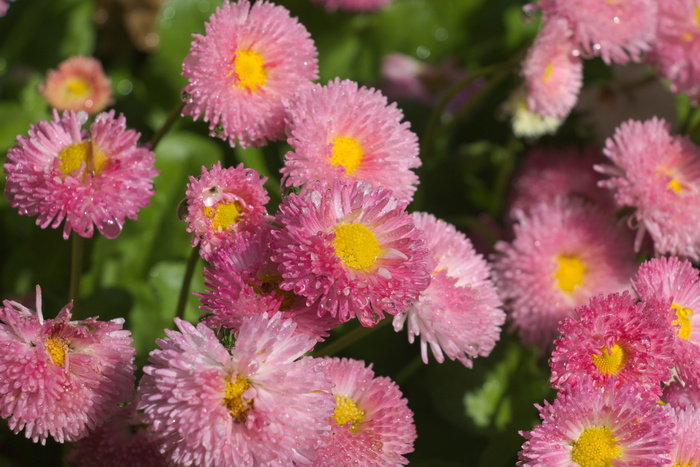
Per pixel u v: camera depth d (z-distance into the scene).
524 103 0.75
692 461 0.63
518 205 0.80
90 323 0.62
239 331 0.60
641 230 0.72
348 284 0.61
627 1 0.73
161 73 0.86
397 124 0.66
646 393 0.63
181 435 0.60
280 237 0.61
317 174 0.64
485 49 0.92
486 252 0.81
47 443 0.73
